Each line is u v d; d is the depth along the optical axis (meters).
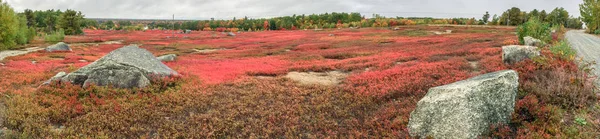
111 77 16.39
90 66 17.06
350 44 51.44
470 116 9.45
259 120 12.23
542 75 14.34
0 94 15.07
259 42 66.56
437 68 19.97
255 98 15.19
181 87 17.14
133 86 16.44
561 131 9.62
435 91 10.61
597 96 11.88
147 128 11.49
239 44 61.94
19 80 18.69
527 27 34.06
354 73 21.17
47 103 13.90
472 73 17.92
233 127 11.50
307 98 15.35
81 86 16.41
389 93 15.02
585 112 10.77
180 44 63.69
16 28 47.78
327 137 10.60
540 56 18.30
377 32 87.31
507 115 10.30
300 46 49.50
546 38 32.78
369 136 10.72
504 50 19.83
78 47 53.59
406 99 14.16
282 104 14.19
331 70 23.48
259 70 23.03
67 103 13.89
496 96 10.02
